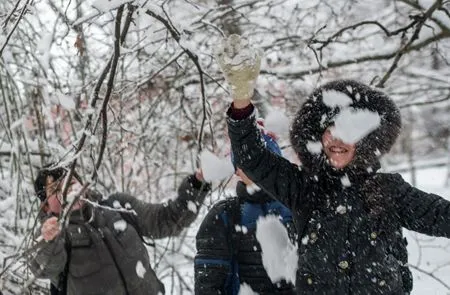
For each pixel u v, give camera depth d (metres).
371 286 2.24
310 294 2.28
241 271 2.80
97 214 3.40
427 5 5.73
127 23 2.71
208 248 2.79
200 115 5.64
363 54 5.96
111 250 3.37
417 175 17.70
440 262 5.68
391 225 2.27
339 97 2.31
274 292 2.77
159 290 3.57
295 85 6.24
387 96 2.44
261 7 6.00
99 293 3.34
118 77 4.87
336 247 2.27
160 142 5.89
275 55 6.13
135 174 5.38
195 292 2.79
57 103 4.43
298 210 2.36
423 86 7.41
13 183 4.79
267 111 5.50
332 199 2.31
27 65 4.80
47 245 3.07
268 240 2.75
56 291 3.40
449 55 6.39
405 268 2.37
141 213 3.54
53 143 4.93
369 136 2.31
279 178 2.35
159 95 5.25
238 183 2.88
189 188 3.44
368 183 2.28
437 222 2.24
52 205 3.27
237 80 2.17
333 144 2.31
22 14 2.88
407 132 15.52
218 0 5.39
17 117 4.70
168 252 5.05
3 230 4.42
